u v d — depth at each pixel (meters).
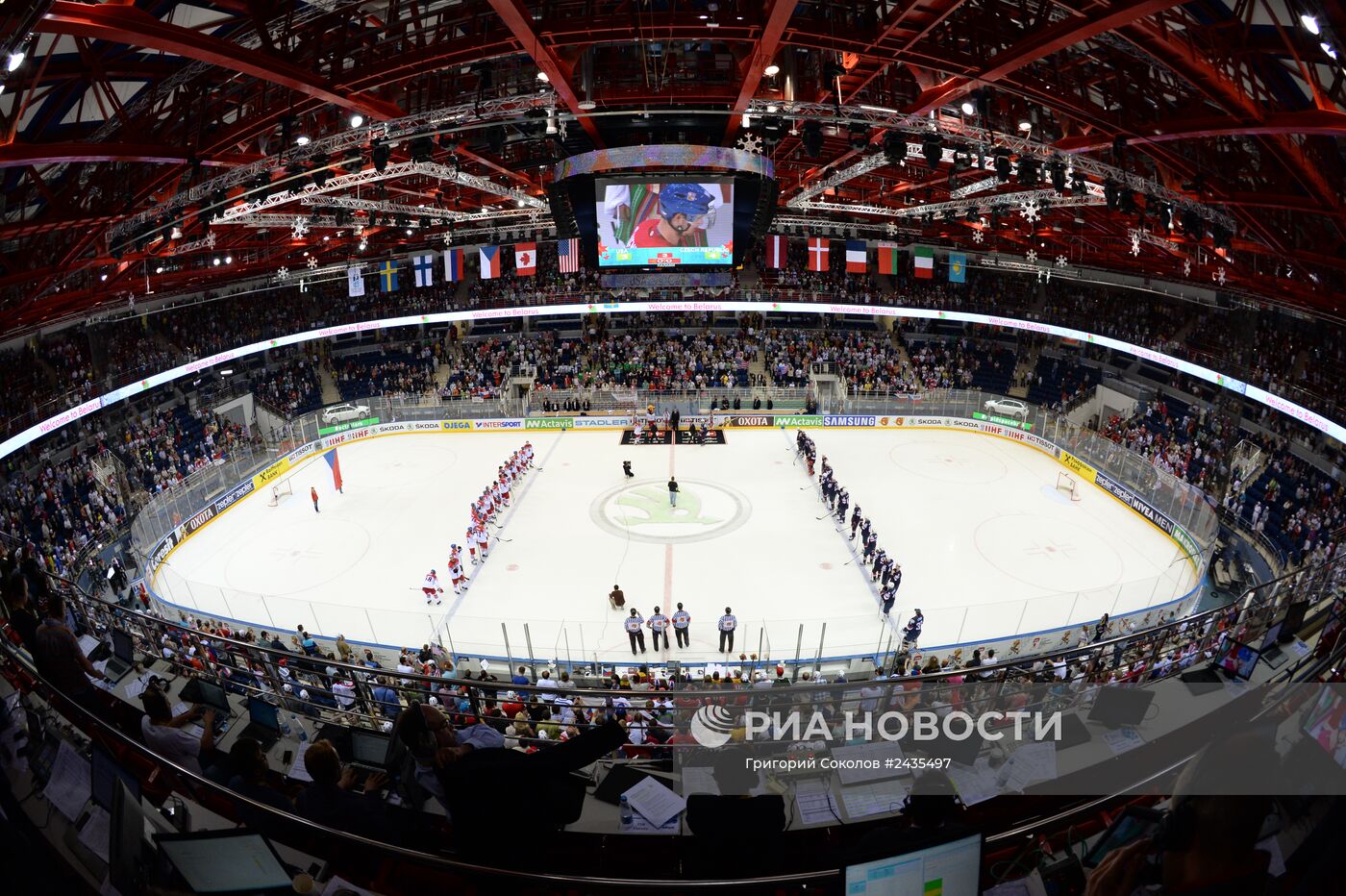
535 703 13.07
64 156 15.81
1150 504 36.88
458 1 21.56
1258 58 16.23
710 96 23.48
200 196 25.50
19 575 10.25
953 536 35.12
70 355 44.31
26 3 7.66
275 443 46.12
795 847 7.16
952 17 17.89
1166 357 44.25
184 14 16.53
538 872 4.59
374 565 33.31
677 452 47.62
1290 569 30.02
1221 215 27.86
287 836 5.71
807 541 34.81
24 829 5.89
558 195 32.78
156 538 34.50
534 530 36.41
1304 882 3.33
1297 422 38.34
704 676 21.12
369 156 25.67
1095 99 24.19
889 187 45.72
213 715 7.68
